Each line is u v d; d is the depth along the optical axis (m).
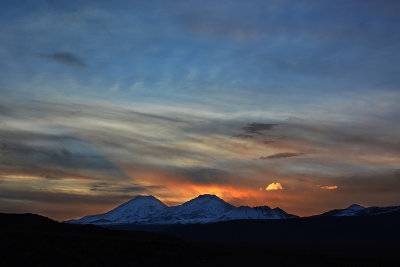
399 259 114.19
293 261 78.88
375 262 85.81
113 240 74.75
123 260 65.38
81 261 60.97
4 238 65.88
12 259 57.56
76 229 96.00
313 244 184.38
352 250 148.25
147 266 64.69
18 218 96.50
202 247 87.94
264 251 93.88
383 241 195.88
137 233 100.81
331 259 85.25
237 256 79.81
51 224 95.81
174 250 75.56
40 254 60.41
